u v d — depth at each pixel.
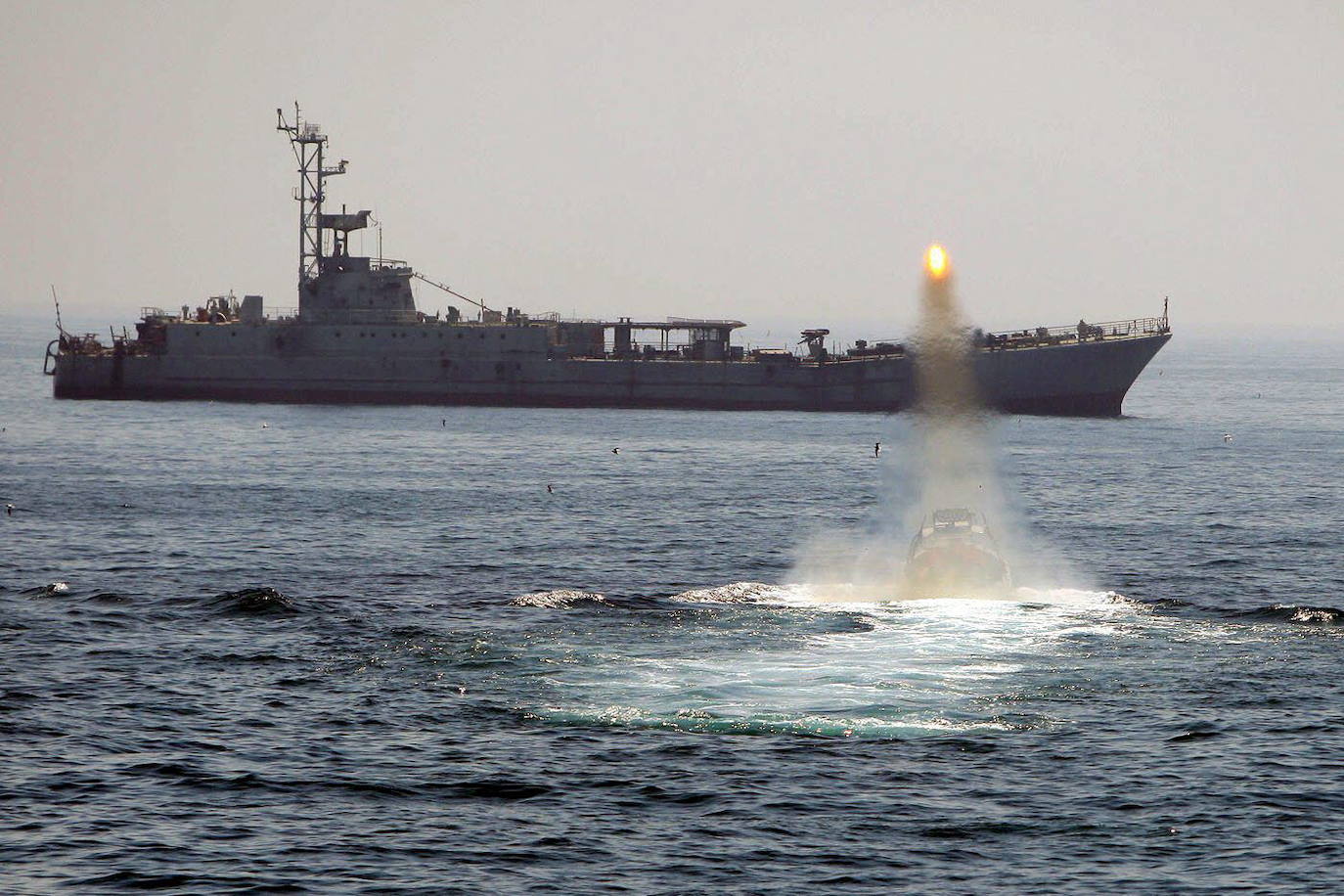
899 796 128.25
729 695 155.25
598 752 138.75
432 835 120.25
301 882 111.75
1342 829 121.06
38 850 116.31
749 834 120.56
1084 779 132.00
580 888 111.19
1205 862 115.31
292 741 141.62
